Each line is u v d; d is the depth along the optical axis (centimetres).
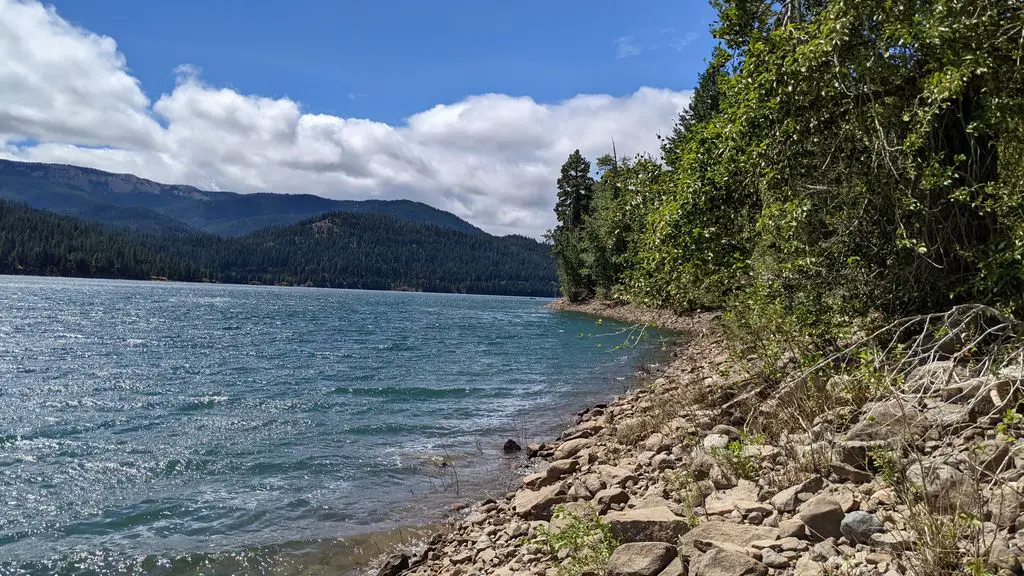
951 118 678
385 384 1886
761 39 814
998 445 447
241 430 1307
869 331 752
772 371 816
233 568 665
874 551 377
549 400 1584
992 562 323
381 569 620
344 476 976
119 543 739
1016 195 606
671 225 921
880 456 466
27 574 665
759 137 775
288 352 2802
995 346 551
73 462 1079
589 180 7325
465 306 9744
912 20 618
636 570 437
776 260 844
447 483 918
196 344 3081
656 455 775
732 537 438
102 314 4912
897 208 653
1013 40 623
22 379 1981
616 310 5516
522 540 590
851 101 675
